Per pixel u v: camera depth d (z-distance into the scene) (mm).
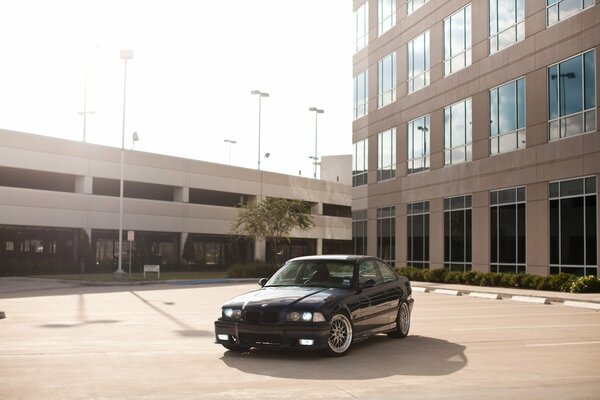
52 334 13305
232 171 61094
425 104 36375
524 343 11938
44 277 40562
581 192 25094
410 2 38125
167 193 58969
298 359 10219
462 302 21984
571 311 18453
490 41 30938
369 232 42625
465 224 32562
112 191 54312
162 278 40625
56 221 46469
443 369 9352
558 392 7789
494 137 30453
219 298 23938
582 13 25156
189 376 8852
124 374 8992
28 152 45031
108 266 51125
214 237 61031
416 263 37094
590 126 24719
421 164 36750
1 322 15547
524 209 28297
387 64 40750
